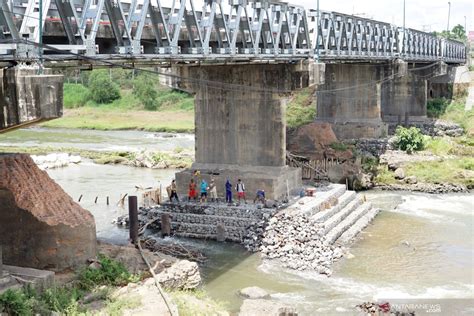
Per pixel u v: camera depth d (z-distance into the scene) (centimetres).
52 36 2030
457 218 3669
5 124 1766
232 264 2766
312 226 3070
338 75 5147
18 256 2119
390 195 4338
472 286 2552
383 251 3014
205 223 3170
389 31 4822
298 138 4825
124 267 2161
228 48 2745
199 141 3559
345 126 5116
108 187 4556
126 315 1753
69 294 1888
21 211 2100
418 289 2514
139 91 10269
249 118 3444
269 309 2052
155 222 3256
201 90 3516
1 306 1666
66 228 2114
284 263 2792
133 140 7475
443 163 4819
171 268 2255
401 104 6209
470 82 7256
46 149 6500
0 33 1741
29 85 1723
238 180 3334
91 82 10781
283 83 3347
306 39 3369
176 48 2327
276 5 3027
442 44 6762
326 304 2339
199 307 1970
